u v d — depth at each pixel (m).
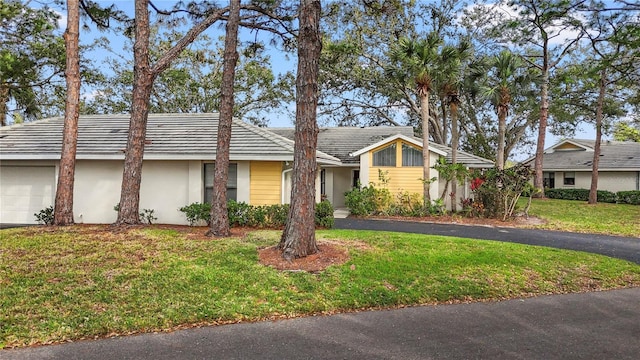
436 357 3.91
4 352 4.00
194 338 4.37
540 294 6.19
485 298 5.93
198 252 7.72
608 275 7.20
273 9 12.83
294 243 7.26
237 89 30.53
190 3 13.12
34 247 7.93
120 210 10.39
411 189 18.03
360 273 6.55
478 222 14.95
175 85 29.28
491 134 34.12
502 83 18.31
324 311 5.26
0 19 16.58
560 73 24.81
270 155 11.93
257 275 6.37
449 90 17.08
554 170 29.59
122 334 4.47
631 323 4.92
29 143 13.20
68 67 10.64
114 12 13.08
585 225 14.21
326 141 22.42
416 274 6.64
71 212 10.84
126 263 6.91
